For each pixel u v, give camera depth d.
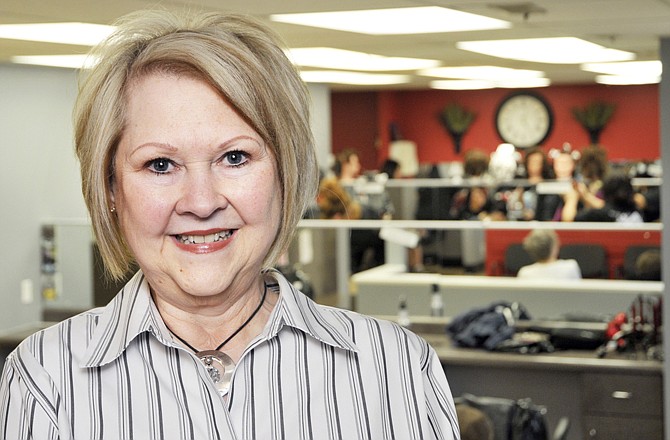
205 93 1.07
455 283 6.75
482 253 6.67
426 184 10.60
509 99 14.14
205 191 1.06
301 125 1.13
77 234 6.89
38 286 6.89
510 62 6.82
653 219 8.87
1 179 6.50
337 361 1.21
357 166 11.50
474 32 4.56
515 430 4.55
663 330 5.32
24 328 6.78
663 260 5.29
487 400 4.64
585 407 5.59
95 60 1.10
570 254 6.48
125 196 1.09
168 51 1.07
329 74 7.69
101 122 1.08
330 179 8.50
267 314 1.22
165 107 1.06
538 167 11.12
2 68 6.39
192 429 1.14
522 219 10.16
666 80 5.17
